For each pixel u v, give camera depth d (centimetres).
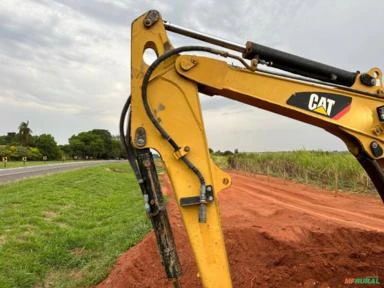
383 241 729
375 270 563
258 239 736
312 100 378
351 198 1533
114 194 1967
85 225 1073
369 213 1162
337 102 382
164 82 356
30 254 727
